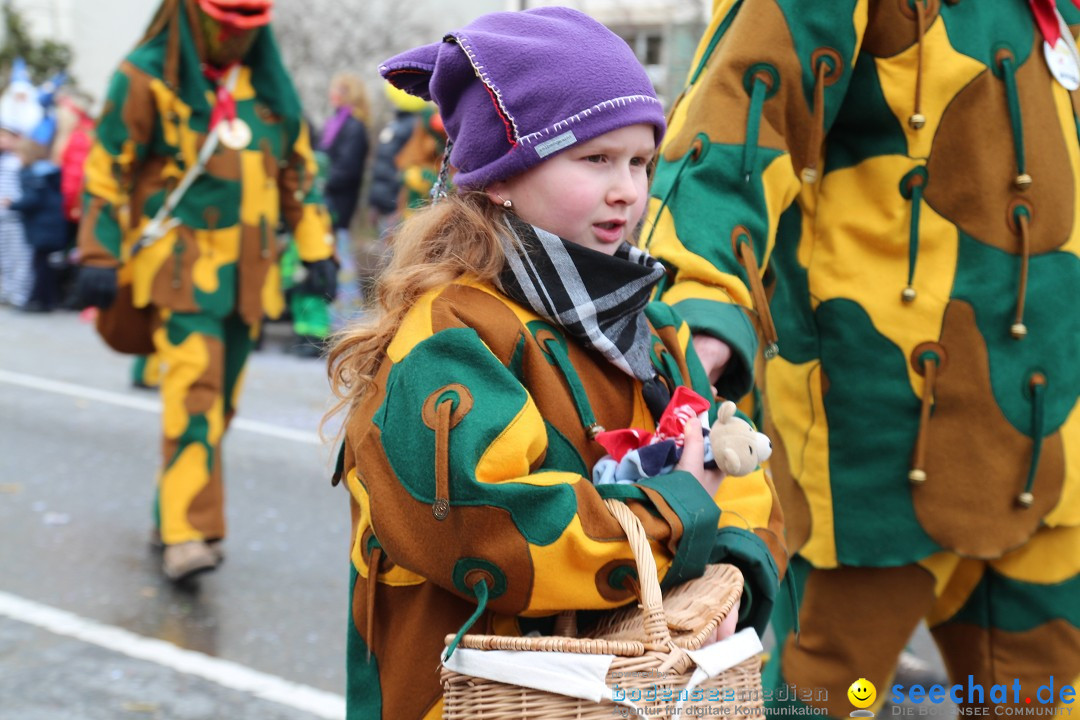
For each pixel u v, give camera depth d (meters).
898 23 2.14
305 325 9.11
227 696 3.35
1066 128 2.27
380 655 1.71
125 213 4.27
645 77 1.74
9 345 9.26
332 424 6.90
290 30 14.55
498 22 1.75
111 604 4.03
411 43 14.59
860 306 2.21
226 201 4.32
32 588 4.16
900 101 2.17
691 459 1.63
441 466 1.50
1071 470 2.24
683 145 2.08
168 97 4.23
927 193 2.19
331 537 4.87
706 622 1.52
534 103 1.66
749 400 2.25
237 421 6.94
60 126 10.72
